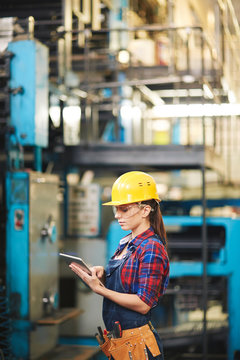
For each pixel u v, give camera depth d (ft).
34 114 19.49
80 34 26.78
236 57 29.27
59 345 21.20
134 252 9.59
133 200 9.71
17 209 18.95
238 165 30.27
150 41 31.73
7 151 19.54
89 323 22.07
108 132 28.66
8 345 18.56
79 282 22.30
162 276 9.65
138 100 29.12
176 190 33.01
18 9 25.22
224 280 21.17
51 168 22.97
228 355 20.45
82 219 23.03
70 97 24.99
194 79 21.62
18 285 18.90
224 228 21.77
